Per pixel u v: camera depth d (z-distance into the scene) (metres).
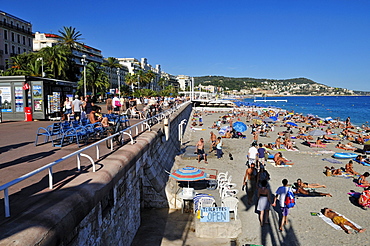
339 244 9.00
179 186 13.02
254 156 17.58
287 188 9.82
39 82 17.78
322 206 11.99
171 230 9.72
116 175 6.20
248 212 11.37
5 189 3.45
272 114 59.47
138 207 9.54
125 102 25.86
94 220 5.21
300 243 9.05
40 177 5.64
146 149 10.27
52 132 9.74
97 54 100.31
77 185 4.82
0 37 58.78
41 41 84.44
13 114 17.89
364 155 21.66
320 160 20.42
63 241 3.89
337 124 43.81
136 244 8.62
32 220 3.35
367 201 11.78
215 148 23.50
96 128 10.60
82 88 68.38
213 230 9.32
